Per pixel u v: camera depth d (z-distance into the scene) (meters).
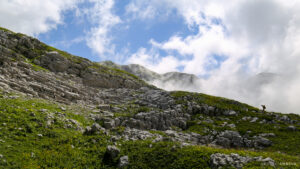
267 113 55.66
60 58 82.56
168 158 23.73
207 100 64.19
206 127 46.69
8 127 23.64
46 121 28.08
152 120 43.75
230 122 49.81
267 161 20.58
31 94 40.97
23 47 80.31
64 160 22.05
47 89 46.34
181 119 49.22
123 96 72.75
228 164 20.77
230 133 40.97
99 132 30.03
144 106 58.84
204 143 39.19
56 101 43.97
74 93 54.62
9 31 84.62
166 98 64.44
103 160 24.06
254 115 53.34
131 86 95.50
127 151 25.77
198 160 22.50
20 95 36.78
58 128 27.92
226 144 38.88
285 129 43.00
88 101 55.44
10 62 52.22
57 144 24.22
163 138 29.75
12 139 22.02
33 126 25.81
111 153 24.58
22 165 18.81
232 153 22.72
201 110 57.78
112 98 67.44
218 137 40.97
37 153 21.45
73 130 29.22
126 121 40.25
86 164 22.86
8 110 27.12
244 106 61.69
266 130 43.06
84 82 83.50
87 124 34.41
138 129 39.44
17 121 25.47
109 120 37.81
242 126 46.50
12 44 77.44
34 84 45.16
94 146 26.11
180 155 23.95
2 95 32.66
